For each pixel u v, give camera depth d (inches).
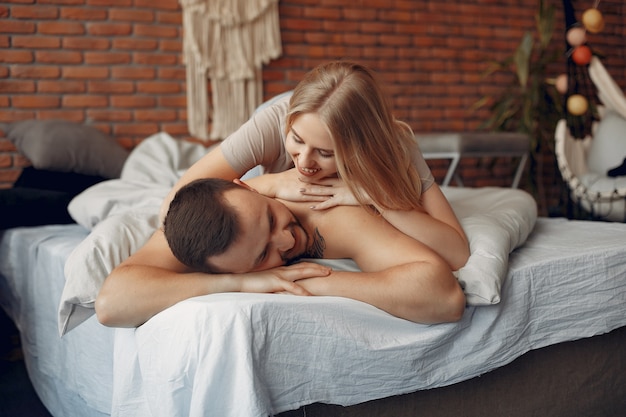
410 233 57.2
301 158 54.1
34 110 151.9
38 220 110.5
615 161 144.6
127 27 159.6
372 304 52.6
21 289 98.0
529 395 63.1
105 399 64.0
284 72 178.5
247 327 46.1
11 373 114.0
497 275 56.5
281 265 55.0
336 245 57.9
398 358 52.8
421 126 198.8
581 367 66.9
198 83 166.7
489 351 58.4
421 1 196.4
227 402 45.6
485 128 201.3
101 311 51.4
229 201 50.3
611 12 225.0
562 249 69.1
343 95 52.3
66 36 153.9
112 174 137.1
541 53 199.8
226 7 167.0
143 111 162.4
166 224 52.6
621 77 227.9
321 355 49.5
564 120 147.6
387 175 55.2
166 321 48.4
